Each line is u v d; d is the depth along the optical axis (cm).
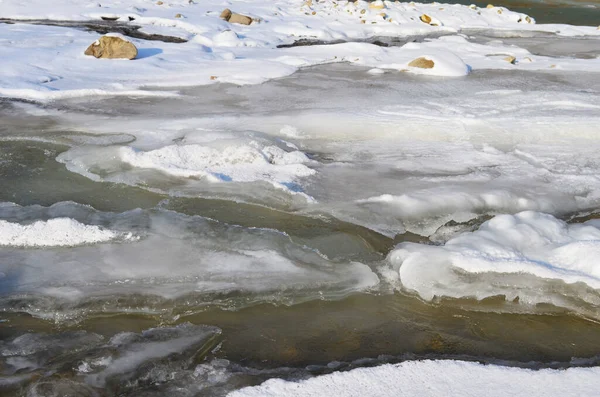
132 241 404
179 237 410
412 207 458
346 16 1425
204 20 1251
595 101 728
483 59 998
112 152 543
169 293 349
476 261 362
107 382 278
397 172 534
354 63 962
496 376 274
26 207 445
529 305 346
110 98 727
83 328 325
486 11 1561
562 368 294
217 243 404
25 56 879
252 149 541
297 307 345
